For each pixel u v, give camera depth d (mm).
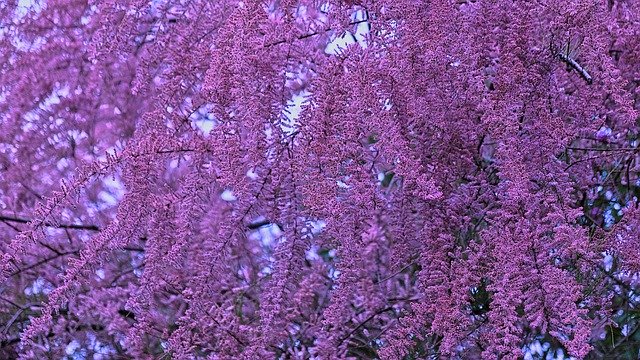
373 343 2391
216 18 2199
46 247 3070
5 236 3061
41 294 3199
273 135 1722
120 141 3117
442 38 1694
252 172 1730
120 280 3023
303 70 1891
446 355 1906
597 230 1820
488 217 1856
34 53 3146
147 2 2213
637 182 2562
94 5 3174
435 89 1735
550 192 1644
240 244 2650
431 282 1671
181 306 2625
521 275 1544
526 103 1747
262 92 1727
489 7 1787
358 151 1643
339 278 1654
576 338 1427
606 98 2254
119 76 3053
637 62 2150
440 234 1703
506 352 1604
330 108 1643
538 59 1814
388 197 1872
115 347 3102
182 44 2152
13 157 3180
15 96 3131
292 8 1842
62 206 1807
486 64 1847
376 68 1668
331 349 1811
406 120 1749
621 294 2354
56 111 3154
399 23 1712
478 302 2012
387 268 2174
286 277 1723
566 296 1483
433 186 1574
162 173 2090
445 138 1811
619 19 2188
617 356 2574
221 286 2264
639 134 2424
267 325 1741
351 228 1612
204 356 2242
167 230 1800
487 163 2203
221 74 1745
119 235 1774
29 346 3020
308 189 1606
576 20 1728
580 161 2107
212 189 1839
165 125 1941
